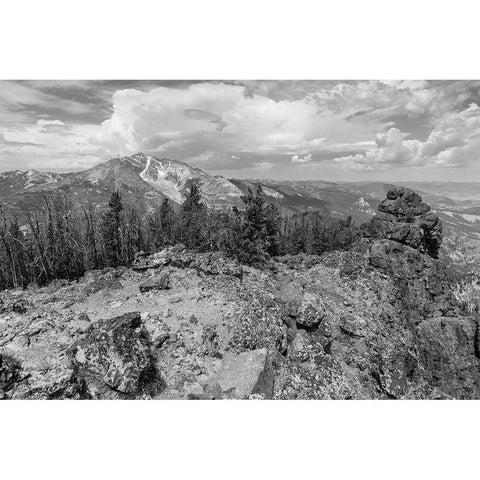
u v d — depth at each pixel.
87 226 77.81
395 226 55.72
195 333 26.05
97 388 19.44
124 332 21.09
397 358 30.45
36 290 42.62
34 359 21.12
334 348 31.62
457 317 46.88
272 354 25.86
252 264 45.38
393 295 46.09
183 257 40.34
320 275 48.00
